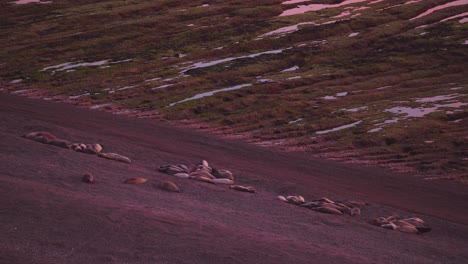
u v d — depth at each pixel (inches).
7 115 4087.1
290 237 1860.2
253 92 7736.2
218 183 2918.3
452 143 5511.8
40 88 7810.0
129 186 2377.0
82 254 1291.8
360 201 3129.9
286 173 4052.7
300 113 6776.6
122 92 7618.1
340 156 5103.3
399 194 3754.9
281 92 7815.0
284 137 5812.0
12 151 2650.1
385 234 2330.2
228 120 6451.8
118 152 3479.3
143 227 1535.4
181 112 6717.5
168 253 1363.2
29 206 1563.7
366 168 4650.6
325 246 1784.0
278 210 2437.3
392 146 5447.8
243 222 2007.9
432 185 4163.4
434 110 6668.3
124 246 1374.3
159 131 5418.3
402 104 7032.5
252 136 5831.7
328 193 3260.3
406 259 1889.8
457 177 4473.4
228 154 4611.2
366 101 7367.1
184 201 2268.7
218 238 1544.0
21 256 1211.9
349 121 6328.7
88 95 7470.5
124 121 5807.1
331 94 7696.9
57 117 5511.8
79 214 1558.8
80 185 2180.1
